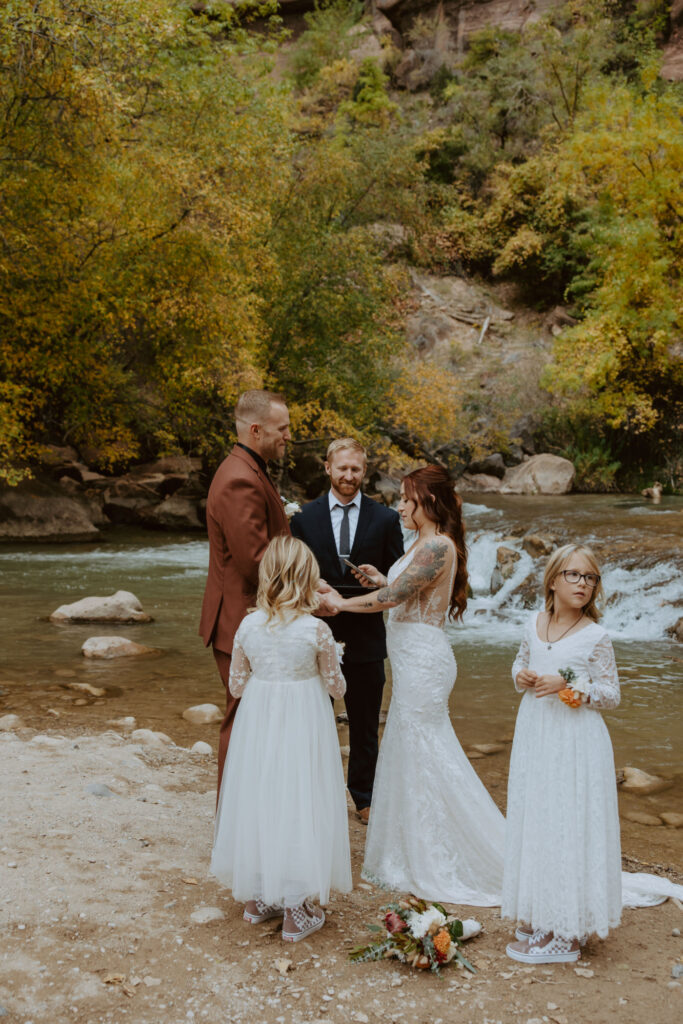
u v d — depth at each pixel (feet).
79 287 53.26
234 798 10.27
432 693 11.57
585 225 93.09
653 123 70.90
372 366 68.64
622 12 112.57
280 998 8.62
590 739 9.69
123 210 54.44
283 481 67.10
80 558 48.47
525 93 109.29
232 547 11.34
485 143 109.70
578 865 9.46
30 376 54.29
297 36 129.90
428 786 11.48
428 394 70.33
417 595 11.72
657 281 71.72
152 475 68.80
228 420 64.75
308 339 65.98
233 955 9.40
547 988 9.02
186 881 11.08
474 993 8.88
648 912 11.20
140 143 55.93
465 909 11.03
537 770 9.74
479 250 105.50
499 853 11.51
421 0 123.24
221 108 55.98
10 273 52.31
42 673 24.77
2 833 11.89
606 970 9.48
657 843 14.51
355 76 116.67
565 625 10.12
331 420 65.05
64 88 47.91
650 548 38.60
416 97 119.96
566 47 108.47
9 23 43.06
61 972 8.82
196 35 55.67
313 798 9.90
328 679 10.32
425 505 11.91
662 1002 8.77
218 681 24.35
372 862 11.85
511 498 72.02
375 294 67.67
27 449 55.47
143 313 55.83
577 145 73.77
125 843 12.00
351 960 9.41
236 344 57.82
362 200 74.95
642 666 27.61
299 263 64.69
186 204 54.03
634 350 77.77
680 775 17.93
